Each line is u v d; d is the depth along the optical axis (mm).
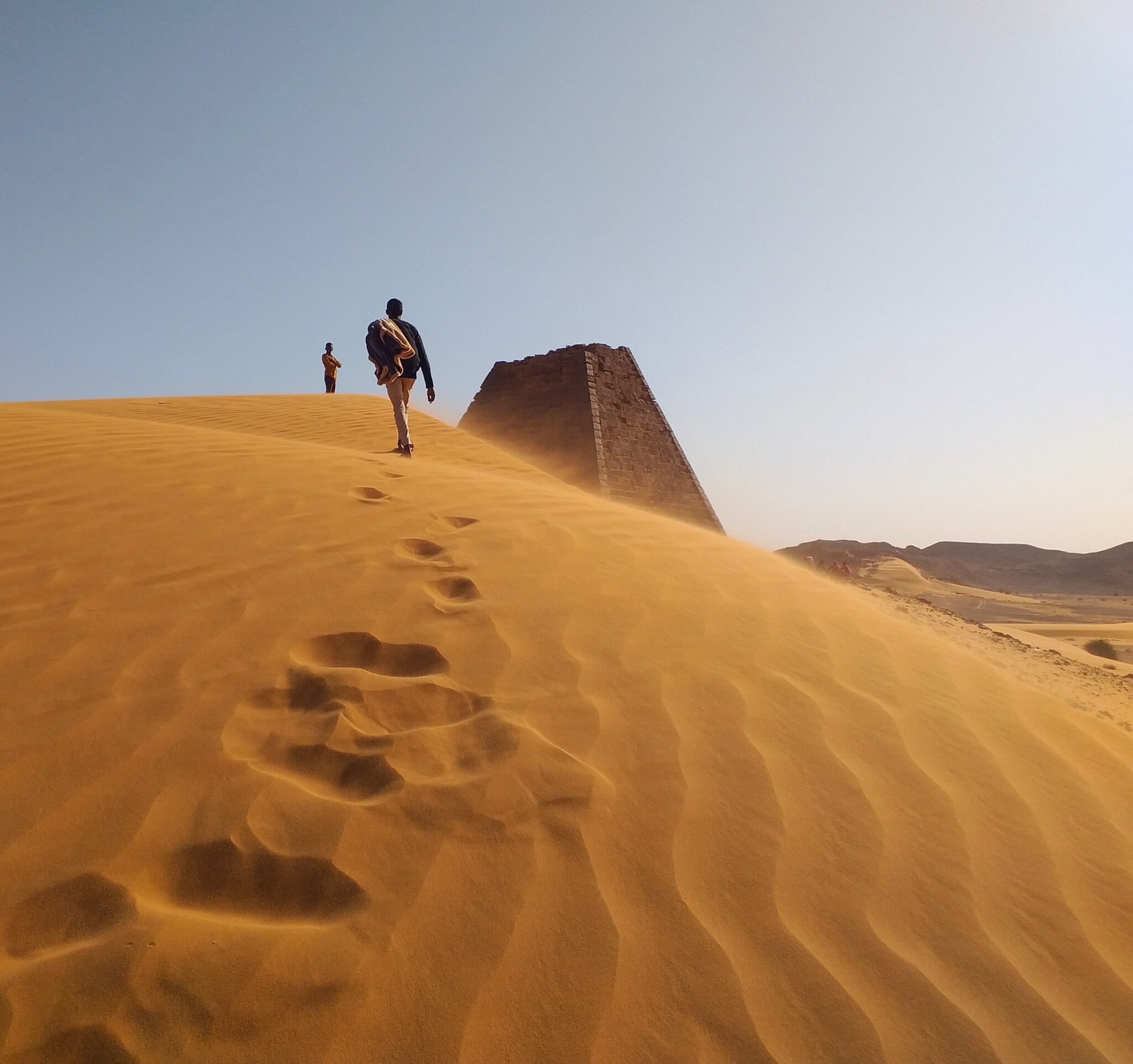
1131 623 63219
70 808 2129
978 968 1843
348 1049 1505
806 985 1741
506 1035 1563
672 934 1850
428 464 7238
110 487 5113
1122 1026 1717
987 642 11234
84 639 3086
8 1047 1451
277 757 2410
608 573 4289
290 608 3459
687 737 2701
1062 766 2895
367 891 1898
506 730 2605
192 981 1608
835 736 2836
